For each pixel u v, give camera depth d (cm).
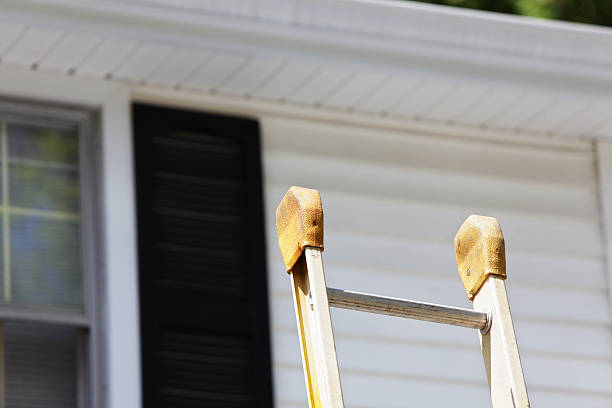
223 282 870
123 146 871
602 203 984
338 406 459
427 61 893
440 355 900
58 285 828
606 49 921
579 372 934
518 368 493
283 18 856
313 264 486
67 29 816
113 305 829
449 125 962
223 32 849
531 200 969
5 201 836
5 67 857
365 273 904
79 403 810
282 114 927
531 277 948
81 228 848
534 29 900
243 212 893
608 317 957
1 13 799
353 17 866
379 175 932
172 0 833
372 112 938
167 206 876
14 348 807
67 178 858
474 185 955
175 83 891
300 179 916
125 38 829
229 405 841
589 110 944
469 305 920
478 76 905
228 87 898
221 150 904
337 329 884
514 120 957
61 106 870
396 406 876
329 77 887
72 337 824
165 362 836
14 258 823
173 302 849
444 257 928
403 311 498
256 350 856
